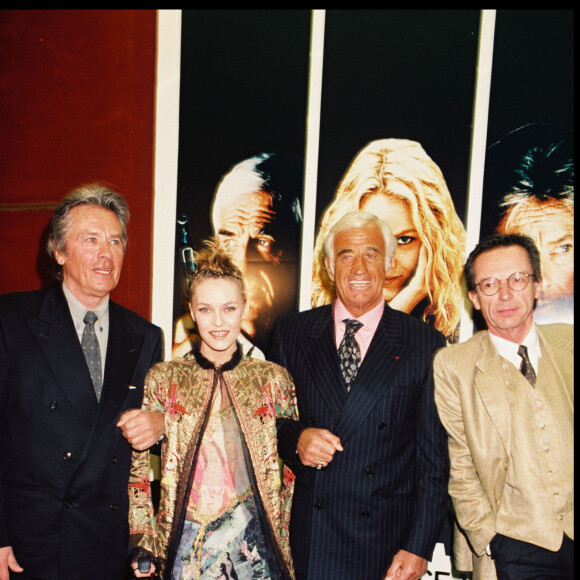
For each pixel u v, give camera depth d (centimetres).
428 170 228
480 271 150
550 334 159
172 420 147
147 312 241
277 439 156
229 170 237
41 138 246
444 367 156
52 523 145
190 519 140
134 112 238
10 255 250
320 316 173
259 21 234
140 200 240
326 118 233
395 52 229
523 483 142
